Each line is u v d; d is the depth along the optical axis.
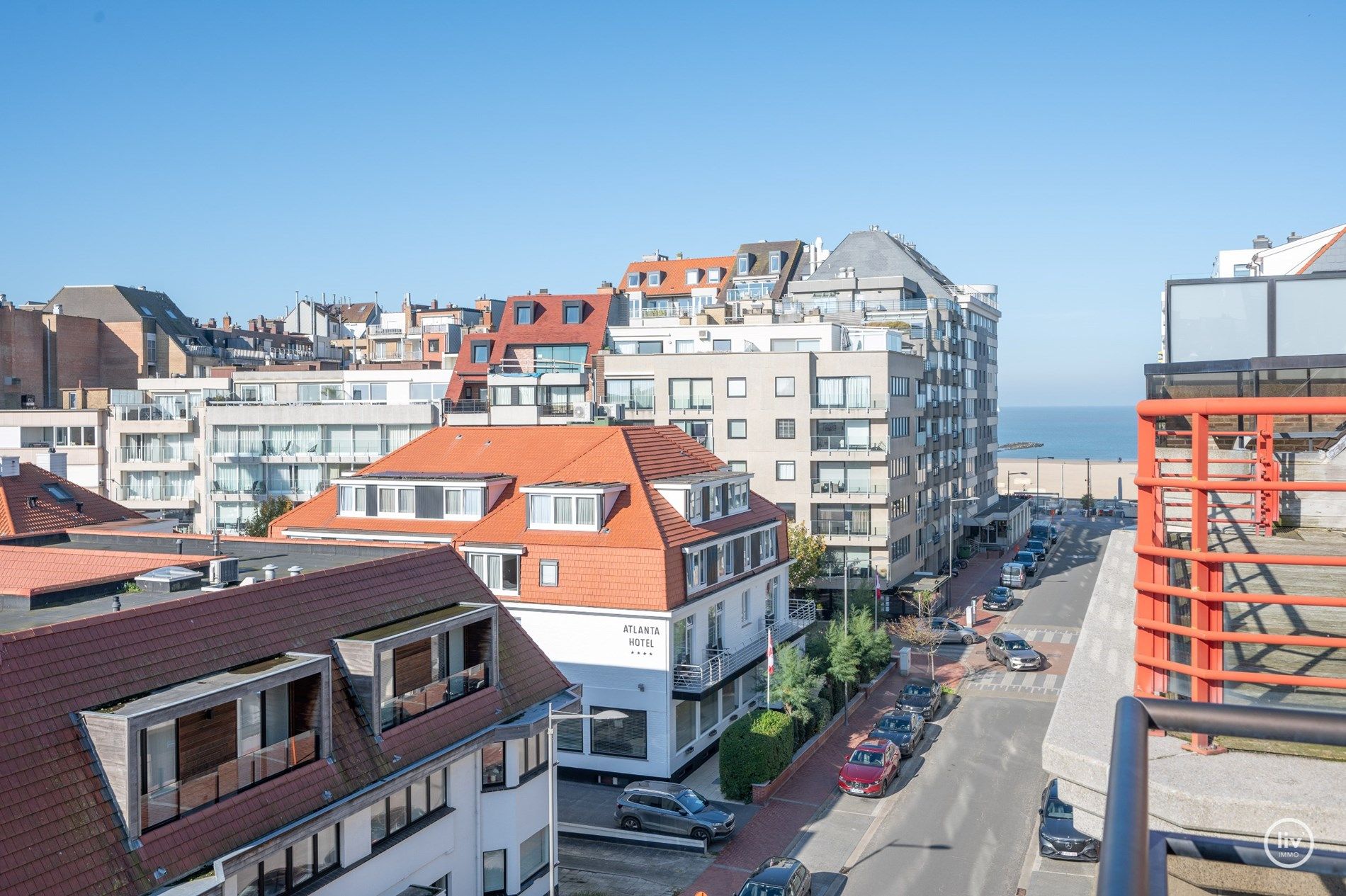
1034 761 38.31
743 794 35.12
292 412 69.31
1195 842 4.05
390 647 21.75
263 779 18.91
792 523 57.88
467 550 38.72
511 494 42.34
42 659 16.97
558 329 75.94
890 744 37.28
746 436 62.22
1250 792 5.52
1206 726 3.51
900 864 29.94
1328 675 7.18
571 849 31.47
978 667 52.56
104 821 16.19
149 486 73.56
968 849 30.83
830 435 61.31
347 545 31.31
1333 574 9.92
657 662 35.94
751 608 43.28
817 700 41.62
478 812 24.20
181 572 25.22
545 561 37.66
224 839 17.55
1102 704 7.32
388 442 68.19
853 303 79.44
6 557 28.38
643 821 31.98
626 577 36.50
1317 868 3.92
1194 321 13.00
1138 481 7.12
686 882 29.02
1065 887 28.12
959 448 85.25
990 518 89.50
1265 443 12.04
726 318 75.12
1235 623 8.68
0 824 15.01
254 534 63.00
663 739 35.88
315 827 18.91
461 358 76.62
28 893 14.73
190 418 72.94
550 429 45.41
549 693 26.97
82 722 16.73
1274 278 12.62
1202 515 6.74
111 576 25.36
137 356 103.19
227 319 124.69
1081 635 9.70
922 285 89.50
